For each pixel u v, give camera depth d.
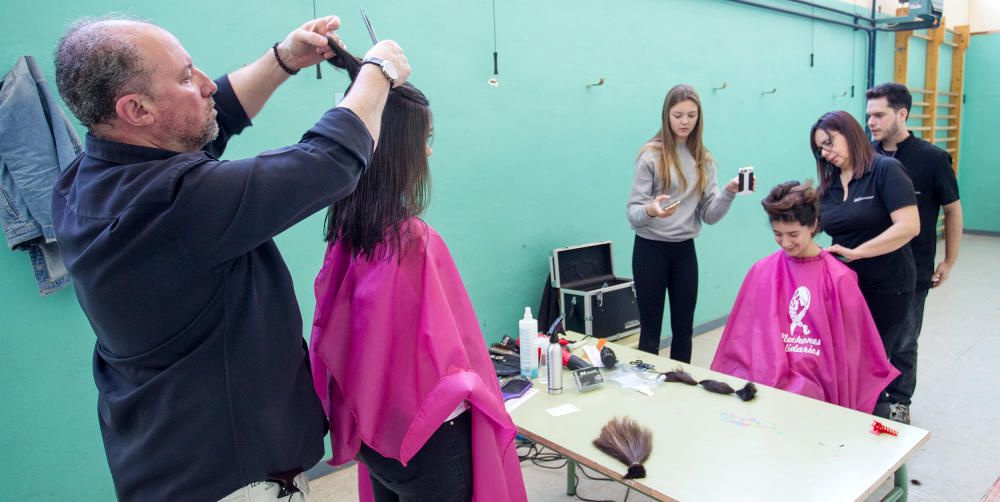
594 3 3.13
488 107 2.75
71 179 0.85
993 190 7.05
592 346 2.05
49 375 1.83
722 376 1.73
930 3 4.85
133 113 0.76
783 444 1.31
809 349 1.74
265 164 0.74
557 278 2.93
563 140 3.08
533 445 2.55
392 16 2.40
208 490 0.83
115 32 0.75
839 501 1.09
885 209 2.04
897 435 1.33
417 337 1.05
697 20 3.69
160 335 0.78
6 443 1.78
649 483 1.17
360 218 1.03
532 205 2.98
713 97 3.87
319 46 1.03
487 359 1.16
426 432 1.01
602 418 1.50
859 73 5.28
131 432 0.84
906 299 2.10
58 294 1.82
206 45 2.01
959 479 2.17
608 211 3.35
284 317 0.90
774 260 1.87
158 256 0.74
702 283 3.95
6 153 1.62
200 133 0.84
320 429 0.96
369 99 0.83
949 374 3.17
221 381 0.82
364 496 1.35
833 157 2.11
